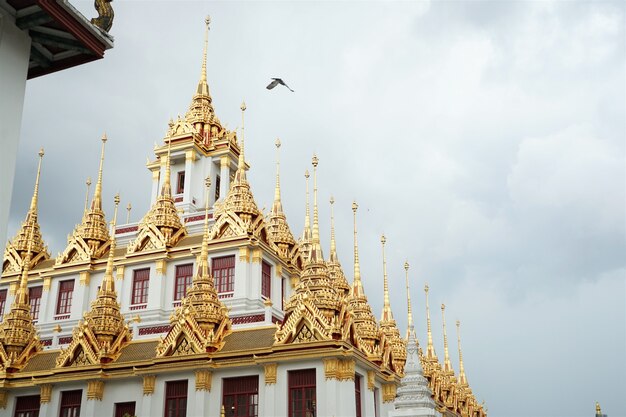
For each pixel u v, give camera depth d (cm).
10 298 5466
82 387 3972
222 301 4703
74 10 2069
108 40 2214
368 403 3884
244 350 3703
